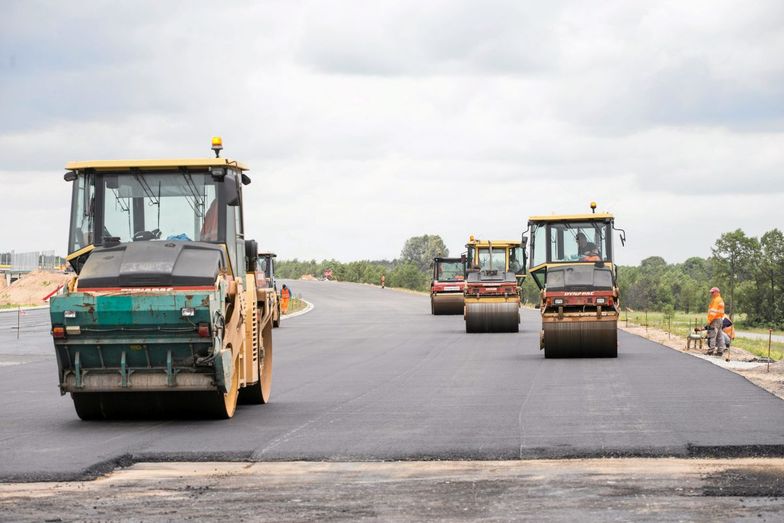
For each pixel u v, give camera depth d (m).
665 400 21.80
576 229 39.66
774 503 11.93
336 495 12.69
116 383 18.44
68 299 18.16
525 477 13.68
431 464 14.73
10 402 23.22
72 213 19.88
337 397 23.52
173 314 17.94
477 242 62.38
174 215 19.75
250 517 11.55
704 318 151.25
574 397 22.69
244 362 20.30
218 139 20.08
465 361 33.91
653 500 12.14
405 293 135.25
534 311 80.62
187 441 16.70
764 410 19.83
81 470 14.20
